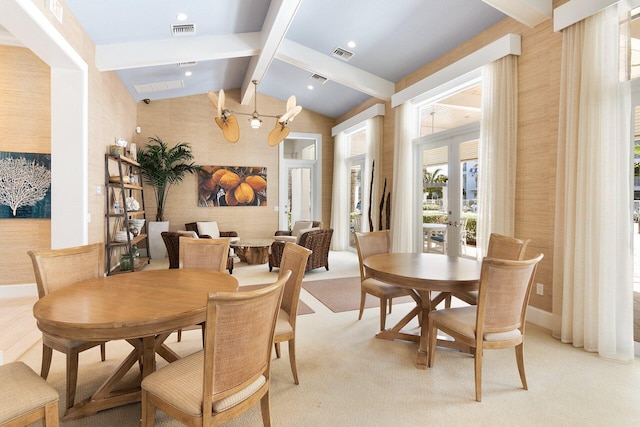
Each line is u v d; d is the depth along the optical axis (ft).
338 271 18.54
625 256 8.36
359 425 5.84
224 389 4.27
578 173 8.98
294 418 6.01
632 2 8.23
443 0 12.07
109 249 14.74
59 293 6.02
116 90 16.97
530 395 6.77
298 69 19.74
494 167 11.80
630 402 6.53
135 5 11.88
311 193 27.04
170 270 8.07
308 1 13.43
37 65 13.00
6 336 9.24
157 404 4.54
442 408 6.33
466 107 14.88
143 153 20.84
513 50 11.28
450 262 9.46
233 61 19.10
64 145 11.85
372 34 15.07
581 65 9.06
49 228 13.19
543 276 10.59
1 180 12.60
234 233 22.94
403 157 17.52
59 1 10.30
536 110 10.84
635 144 8.66
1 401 4.18
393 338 9.45
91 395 6.43
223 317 4.03
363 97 21.86
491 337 6.66
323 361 8.21
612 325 8.36
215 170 23.94
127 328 4.71
